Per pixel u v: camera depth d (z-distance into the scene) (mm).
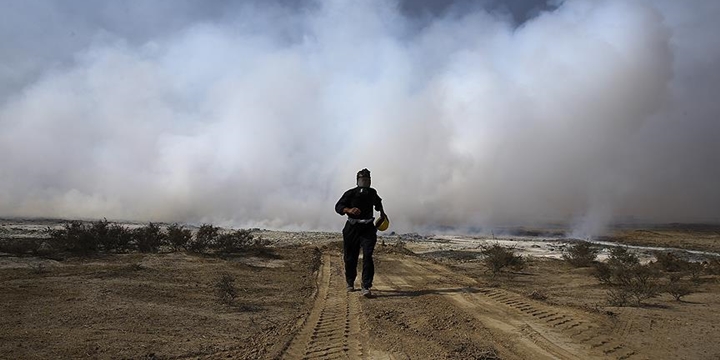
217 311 8859
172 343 6668
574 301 11492
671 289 12477
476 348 6629
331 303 9914
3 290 9758
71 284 10703
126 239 17781
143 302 9258
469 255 25750
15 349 6066
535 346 6855
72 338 6664
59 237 16688
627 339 7293
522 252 27953
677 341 7223
